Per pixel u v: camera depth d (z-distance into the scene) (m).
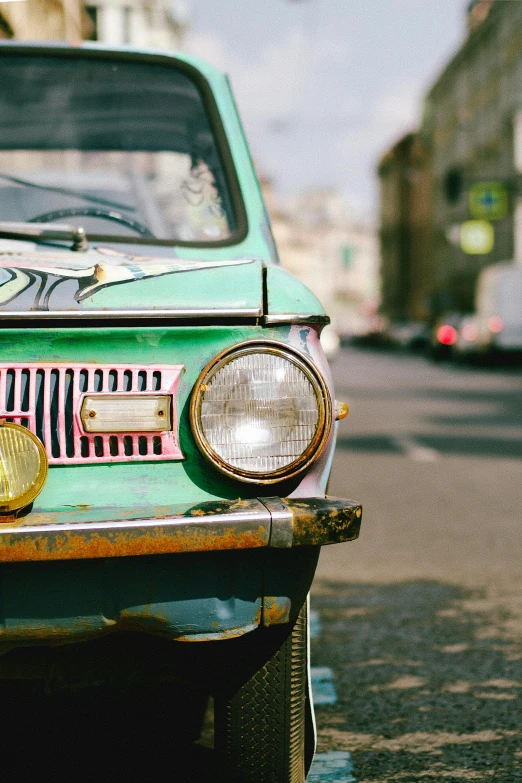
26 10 15.10
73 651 2.42
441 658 4.08
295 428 2.31
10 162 3.66
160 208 3.45
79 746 3.12
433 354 34.34
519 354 29.09
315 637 4.35
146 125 3.63
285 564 2.31
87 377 2.32
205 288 2.44
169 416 2.33
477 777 2.99
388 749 3.21
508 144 49.47
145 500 2.29
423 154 77.50
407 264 85.50
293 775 2.58
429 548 5.94
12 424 2.19
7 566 2.18
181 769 2.96
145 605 2.25
